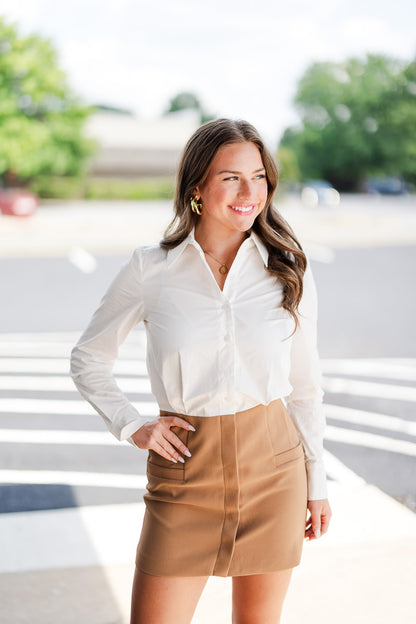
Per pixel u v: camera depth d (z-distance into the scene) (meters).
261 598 1.94
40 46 35.12
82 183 40.91
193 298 1.89
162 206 36.66
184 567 1.85
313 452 2.04
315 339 2.04
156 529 1.86
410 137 60.53
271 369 1.89
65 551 3.26
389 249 16.41
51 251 16.19
